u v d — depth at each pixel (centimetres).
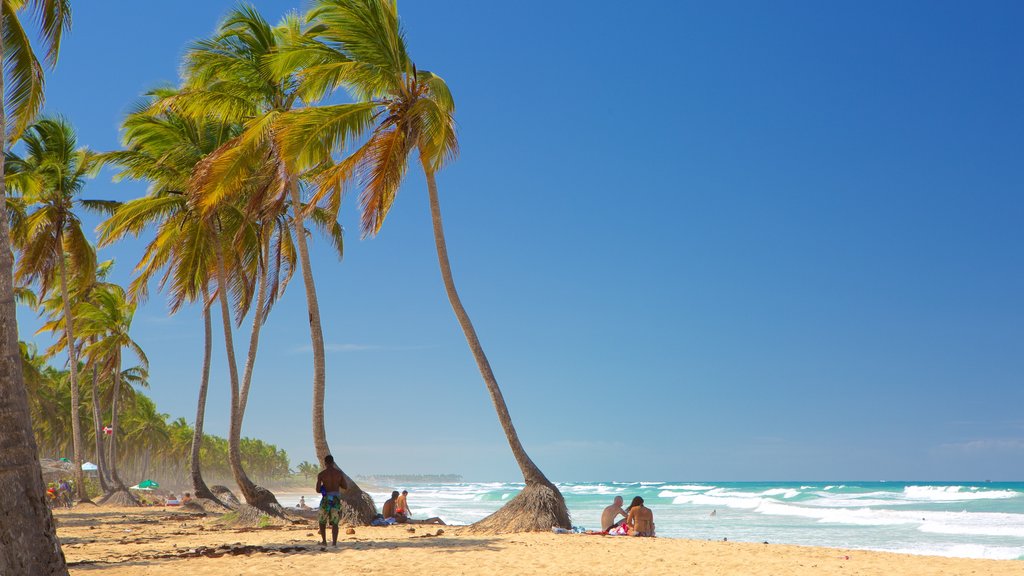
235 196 2461
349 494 2064
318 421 1989
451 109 1927
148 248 2681
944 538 2738
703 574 1070
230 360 2389
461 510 5250
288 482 19375
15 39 1445
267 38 2233
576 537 1593
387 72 1817
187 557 1210
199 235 2605
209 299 2819
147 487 4928
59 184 3080
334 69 1780
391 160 1794
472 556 1220
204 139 2548
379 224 1859
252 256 2683
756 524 3653
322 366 2023
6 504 690
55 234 3128
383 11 1809
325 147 1772
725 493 7994
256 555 1224
